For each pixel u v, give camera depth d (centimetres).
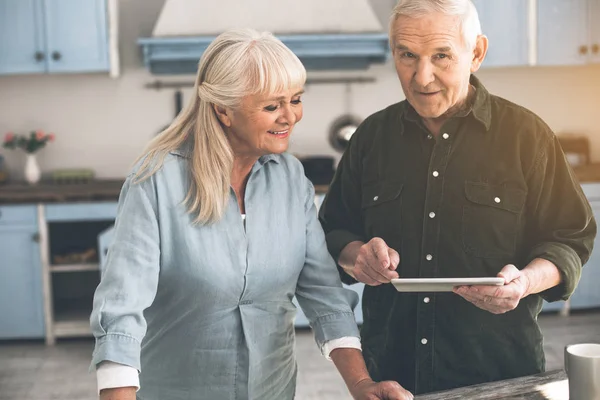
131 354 142
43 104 507
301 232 165
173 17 469
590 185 467
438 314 179
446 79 162
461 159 178
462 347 179
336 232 195
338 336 166
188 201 152
